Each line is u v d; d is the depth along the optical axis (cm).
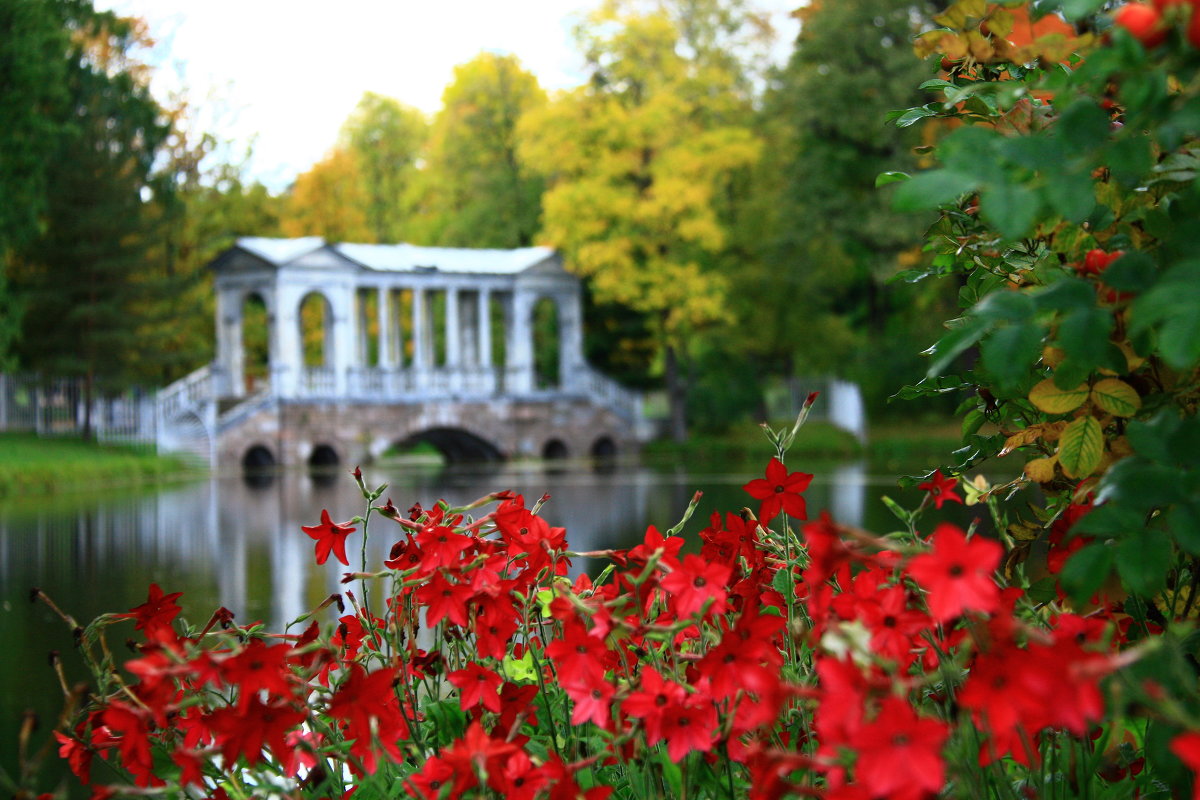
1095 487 215
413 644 246
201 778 191
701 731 194
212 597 1235
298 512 2391
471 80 5556
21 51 3192
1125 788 208
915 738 140
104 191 4003
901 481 281
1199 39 150
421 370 4691
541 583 252
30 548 1762
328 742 221
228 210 5119
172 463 3950
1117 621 239
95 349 4022
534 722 254
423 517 249
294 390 4391
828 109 3850
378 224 6525
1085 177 160
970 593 149
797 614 260
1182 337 147
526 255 5028
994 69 271
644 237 4425
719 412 4772
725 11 4669
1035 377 248
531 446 4850
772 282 4544
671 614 232
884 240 3878
